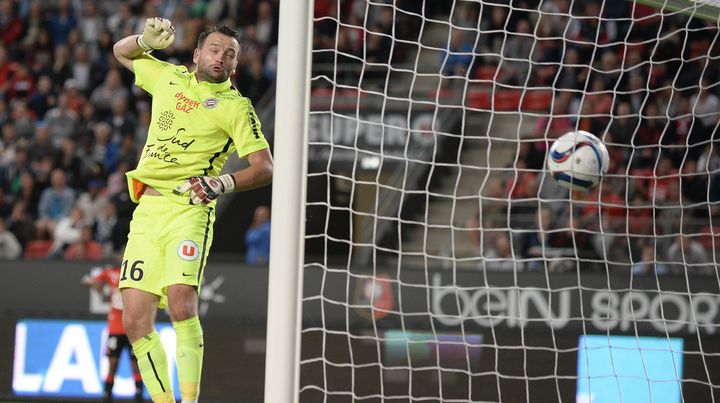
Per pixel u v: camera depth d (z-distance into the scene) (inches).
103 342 1465.3
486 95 1892.2
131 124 1975.9
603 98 1807.3
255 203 1908.2
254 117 660.7
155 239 637.9
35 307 1505.9
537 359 1373.0
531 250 1571.1
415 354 1398.9
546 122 1785.2
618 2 1910.7
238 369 1441.9
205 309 1489.9
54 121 1993.1
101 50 2164.1
